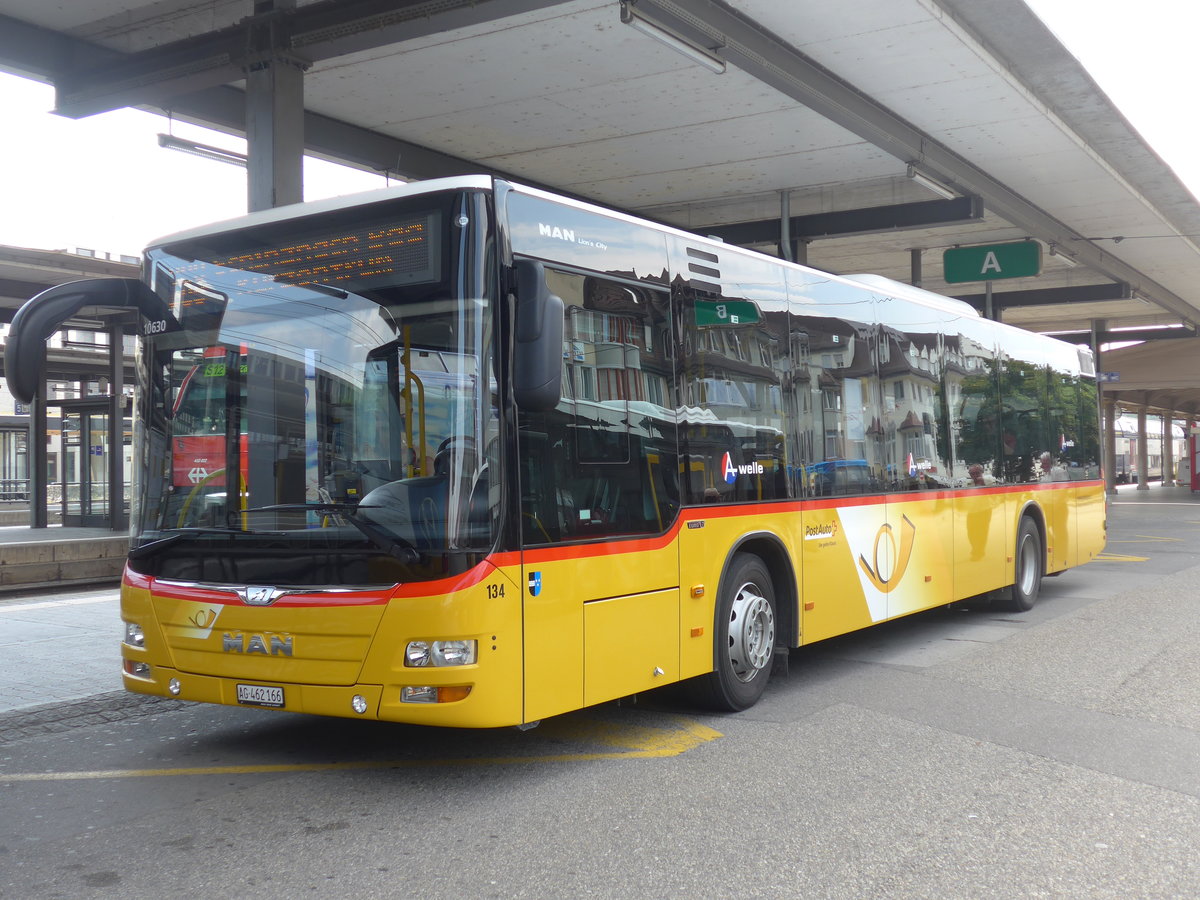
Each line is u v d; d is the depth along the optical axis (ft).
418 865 14.23
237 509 17.85
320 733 21.70
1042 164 52.85
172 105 39.17
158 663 18.62
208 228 19.08
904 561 29.50
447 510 16.22
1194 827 15.66
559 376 16.39
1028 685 25.50
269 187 32.45
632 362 19.61
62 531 77.61
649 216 62.39
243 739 21.24
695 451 21.13
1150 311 115.34
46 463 82.23
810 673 27.20
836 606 25.94
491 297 16.71
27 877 13.92
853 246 74.95
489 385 16.55
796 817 16.08
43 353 17.65
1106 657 29.07
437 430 16.53
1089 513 45.55
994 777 18.12
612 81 40.86
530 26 35.58
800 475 24.77
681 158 51.29
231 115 41.16
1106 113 46.60
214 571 17.94
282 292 18.11
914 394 30.89
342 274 17.66
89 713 23.22
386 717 16.25
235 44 33.19
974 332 35.55
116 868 14.21
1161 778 18.04
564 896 13.16
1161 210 65.31
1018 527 37.68
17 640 31.58
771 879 13.66
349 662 16.52
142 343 19.53
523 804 16.80
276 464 17.57
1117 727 21.47
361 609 16.40
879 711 22.90
